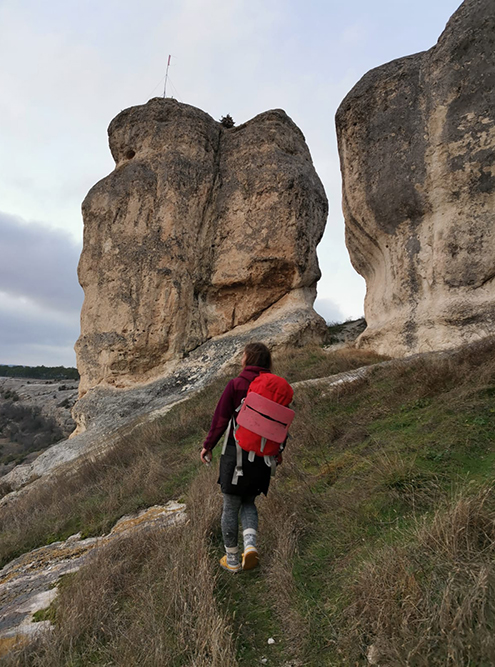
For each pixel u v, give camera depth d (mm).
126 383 14367
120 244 15266
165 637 2303
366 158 10898
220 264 15750
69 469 9805
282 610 2404
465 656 1685
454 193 9328
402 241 10234
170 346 14547
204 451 2963
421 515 2744
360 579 2312
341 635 2078
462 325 8727
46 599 3330
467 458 3377
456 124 9320
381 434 4512
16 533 5562
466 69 9227
